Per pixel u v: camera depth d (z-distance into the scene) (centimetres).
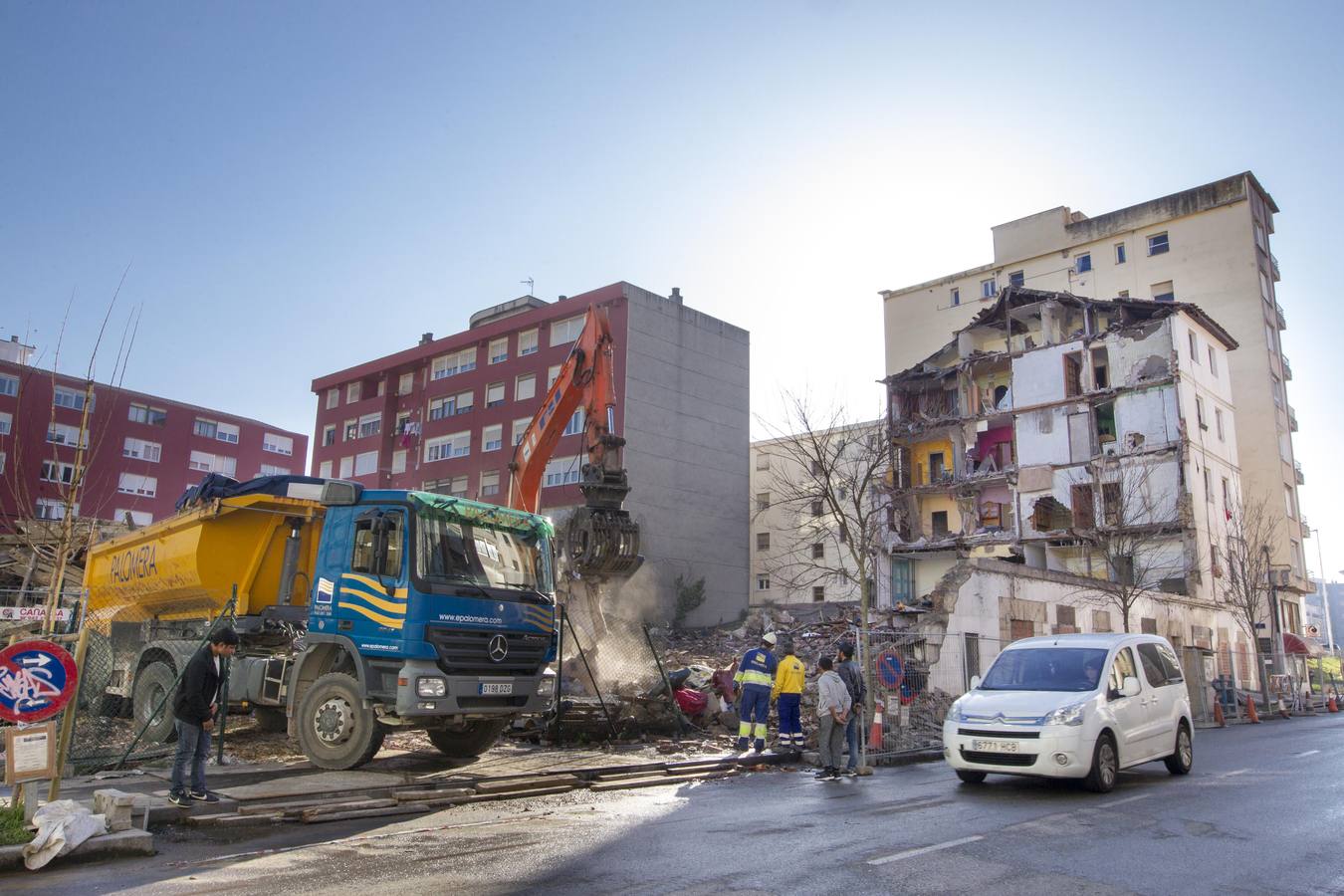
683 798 1020
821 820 866
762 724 1408
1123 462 3766
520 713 1133
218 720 1283
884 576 4253
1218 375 4134
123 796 732
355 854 707
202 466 6328
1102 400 3909
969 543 4103
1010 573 2366
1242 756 1502
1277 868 665
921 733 1595
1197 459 3728
